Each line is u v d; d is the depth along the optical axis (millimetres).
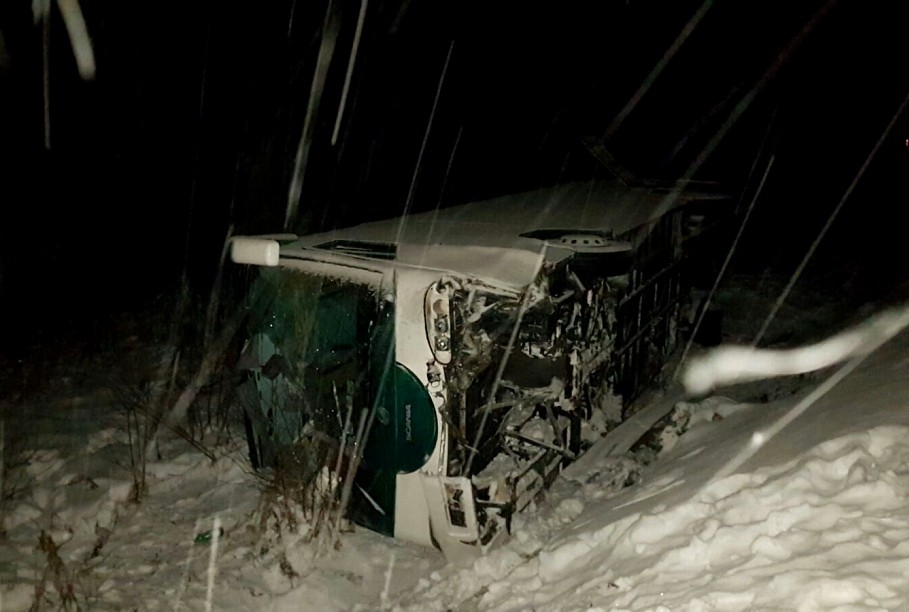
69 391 7777
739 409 5727
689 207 7434
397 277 4156
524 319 4648
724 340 8586
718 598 2895
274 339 4922
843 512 3193
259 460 5410
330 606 4133
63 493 5434
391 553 4559
